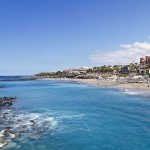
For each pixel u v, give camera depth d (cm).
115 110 4606
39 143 2600
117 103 5566
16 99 6756
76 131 3083
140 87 10088
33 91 9931
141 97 6569
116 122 3559
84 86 12850
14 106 5391
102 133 2973
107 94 7775
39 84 15950
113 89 9844
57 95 7969
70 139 2747
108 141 2658
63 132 3030
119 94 7606
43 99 6806
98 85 13012
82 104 5566
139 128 3167
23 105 5553
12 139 2697
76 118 3906
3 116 4094
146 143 2555
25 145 2516
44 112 4522
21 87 12756
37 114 4303
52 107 5172
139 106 5012
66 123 3534
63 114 4278
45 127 3284
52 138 2770
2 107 5222
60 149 2420
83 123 3528
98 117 3962
